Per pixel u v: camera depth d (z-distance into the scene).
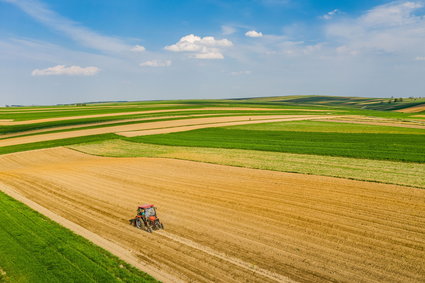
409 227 17.84
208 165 36.06
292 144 47.16
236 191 26.03
